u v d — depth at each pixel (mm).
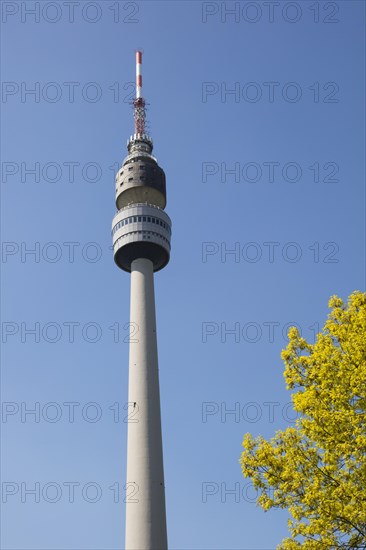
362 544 34250
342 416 35375
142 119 137750
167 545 92438
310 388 37500
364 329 37969
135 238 117625
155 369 106812
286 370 39594
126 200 126562
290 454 37156
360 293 40625
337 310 40562
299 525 35750
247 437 39094
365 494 33656
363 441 33969
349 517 33500
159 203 127125
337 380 36844
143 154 131125
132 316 112000
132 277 117250
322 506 34344
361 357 36625
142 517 92750
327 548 34250
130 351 109000
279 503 36844
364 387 35844
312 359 38656
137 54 138375
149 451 98438
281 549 35844
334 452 35531
